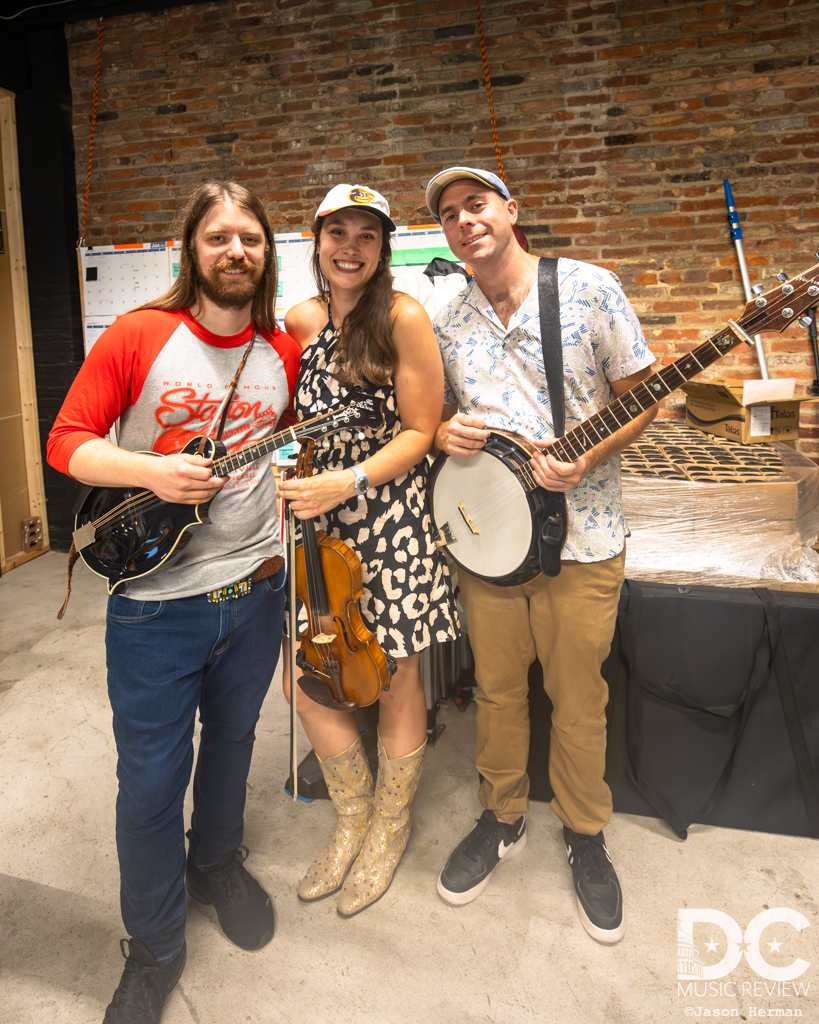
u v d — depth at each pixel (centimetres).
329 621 150
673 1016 140
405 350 146
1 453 406
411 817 198
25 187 405
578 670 159
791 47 320
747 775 186
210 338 129
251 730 155
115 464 118
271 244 133
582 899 163
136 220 411
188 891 173
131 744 130
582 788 167
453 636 162
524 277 152
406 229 363
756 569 214
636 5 332
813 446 349
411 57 361
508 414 156
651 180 345
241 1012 143
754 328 130
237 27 380
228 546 134
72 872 182
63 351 416
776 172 331
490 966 152
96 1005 146
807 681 177
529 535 148
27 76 396
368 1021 141
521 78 350
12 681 279
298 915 166
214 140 394
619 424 140
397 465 148
